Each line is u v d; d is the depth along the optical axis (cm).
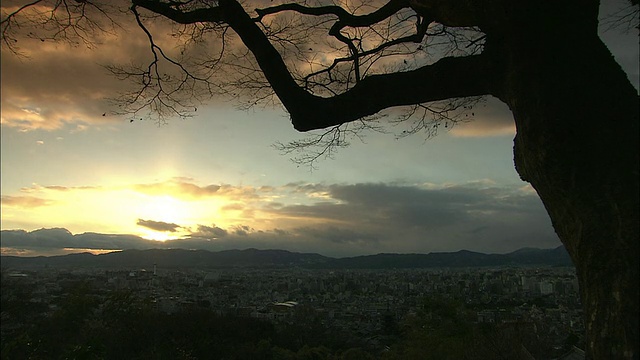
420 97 310
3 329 1506
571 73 233
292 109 342
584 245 218
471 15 274
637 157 210
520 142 253
